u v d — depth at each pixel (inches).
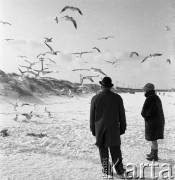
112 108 267.0
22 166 278.2
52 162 295.0
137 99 2220.7
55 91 2177.7
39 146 369.4
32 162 292.8
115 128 265.7
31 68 687.1
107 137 263.9
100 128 266.1
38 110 1089.4
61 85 2664.9
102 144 267.1
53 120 701.3
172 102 1716.3
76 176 254.1
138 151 350.9
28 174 255.3
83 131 505.4
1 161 293.1
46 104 1565.0
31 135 447.8
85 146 374.9
